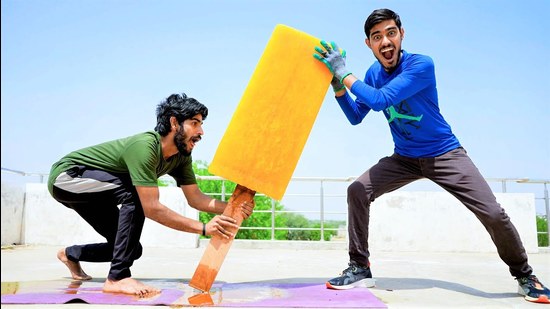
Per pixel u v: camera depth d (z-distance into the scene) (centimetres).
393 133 262
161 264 384
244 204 233
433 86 245
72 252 276
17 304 201
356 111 271
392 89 229
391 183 259
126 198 237
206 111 240
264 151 230
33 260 402
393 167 259
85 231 566
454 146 246
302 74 235
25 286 250
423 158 249
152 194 225
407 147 254
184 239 559
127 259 232
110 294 222
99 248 271
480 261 432
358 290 240
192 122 234
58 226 568
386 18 241
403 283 277
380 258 463
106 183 241
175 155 248
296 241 569
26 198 575
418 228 548
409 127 248
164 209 226
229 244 232
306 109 233
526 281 229
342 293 232
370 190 255
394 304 209
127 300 208
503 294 240
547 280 307
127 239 233
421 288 257
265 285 258
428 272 341
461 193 239
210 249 232
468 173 238
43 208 572
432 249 544
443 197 549
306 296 223
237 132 231
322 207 578
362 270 254
